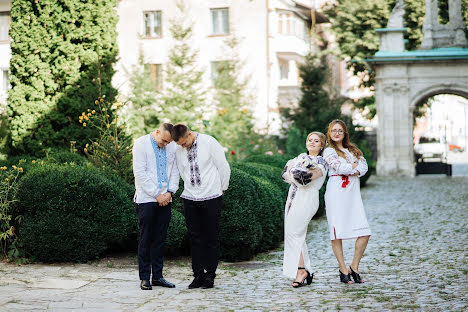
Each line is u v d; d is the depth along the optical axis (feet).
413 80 100.53
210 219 23.56
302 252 23.91
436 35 101.45
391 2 111.34
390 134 101.04
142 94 74.02
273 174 38.91
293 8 117.29
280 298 21.63
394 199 61.98
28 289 22.62
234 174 29.99
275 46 116.47
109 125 36.24
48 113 45.98
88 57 45.75
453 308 19.52
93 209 28.02
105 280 24.63
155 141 23.32
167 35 112.88
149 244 23.31
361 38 114.93
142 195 23.27
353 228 24.11
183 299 21.49
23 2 45.80
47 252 27.78
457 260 29.01
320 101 87.92
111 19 47.14
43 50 45.83
